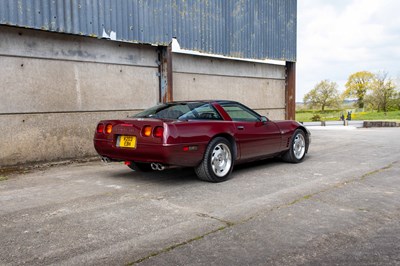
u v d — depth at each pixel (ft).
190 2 30.09
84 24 23.63
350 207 12.07
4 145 20.98
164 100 29.17
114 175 18.30
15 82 21.27
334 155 24.68
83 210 11.95
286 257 8.23
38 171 19.80
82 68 24.40
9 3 20.15
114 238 9.43
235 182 16.17
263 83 39.96
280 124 20.30
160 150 14.23
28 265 7.88
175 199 13.29
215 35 32.48
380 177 16.90
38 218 11.12
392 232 9.76
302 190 14.46
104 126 16.26
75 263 7.96
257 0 36.70
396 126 75.61
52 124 23.04
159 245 8.95
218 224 10.46
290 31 41.09
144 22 26.96
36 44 22.04
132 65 27.32
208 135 15.57
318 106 172.55
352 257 8.23
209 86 33.94
